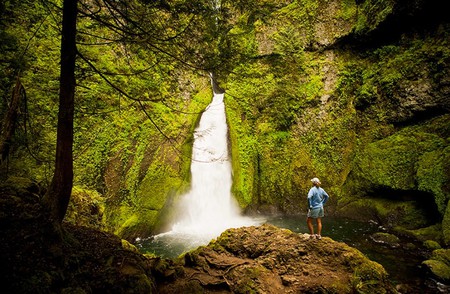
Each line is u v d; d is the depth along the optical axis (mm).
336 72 17406
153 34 4777
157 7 4941
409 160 13406
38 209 4391
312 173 16828
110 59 9789
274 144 17984
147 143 14344
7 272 3256
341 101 17000
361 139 15906
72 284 3846
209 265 7234
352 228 13297
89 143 11844
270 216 16766
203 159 17047
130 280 4457
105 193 11875
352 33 16750
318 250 7562
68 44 4426
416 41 14562
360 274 6551
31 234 3953
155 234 13453
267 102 16484
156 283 5734
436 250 9406
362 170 15156
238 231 9109
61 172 4570
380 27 15367
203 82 20031
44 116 7605
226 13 5047
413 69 14227
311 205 8188
